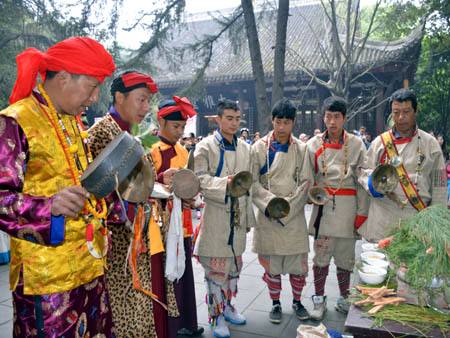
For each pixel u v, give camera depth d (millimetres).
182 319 2785
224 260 2805
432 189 2719
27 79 1326
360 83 14352
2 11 12547
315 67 14141
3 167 1234
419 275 1612
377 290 1784
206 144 2818
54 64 1350
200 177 2699
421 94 17234
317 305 3105
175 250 2248
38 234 1251
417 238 1730
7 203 1228
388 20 11641
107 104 12016
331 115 2947
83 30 9953
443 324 1546
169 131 2604
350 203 2992
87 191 1326
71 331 1407
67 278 1385
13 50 13461
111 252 1957
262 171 3004
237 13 9922
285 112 2879
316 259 3111
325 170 3016
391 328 1539
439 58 17062
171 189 2203
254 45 9227
